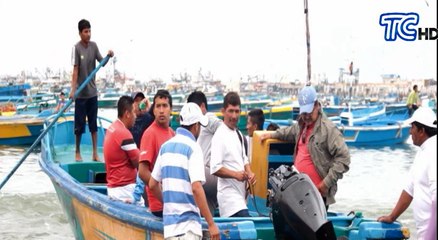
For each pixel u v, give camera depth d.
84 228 7.81
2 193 12.98
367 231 5.79
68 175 8.50
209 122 6.80
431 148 5.50
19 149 20.94
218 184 6.41
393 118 28.98
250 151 7.49
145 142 5.97
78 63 9.76
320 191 6.25
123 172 7.04
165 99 6.01
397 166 18.64
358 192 13.92
